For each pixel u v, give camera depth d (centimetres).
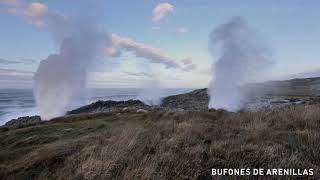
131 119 1762
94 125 1531
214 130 992
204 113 1677
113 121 1719
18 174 745
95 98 8650
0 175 759
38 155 835
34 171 749
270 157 678
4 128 1848
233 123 1222
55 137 1232
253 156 696
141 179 599
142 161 669
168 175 622
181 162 665
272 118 1211
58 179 665
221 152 735
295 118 1136
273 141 808
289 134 885
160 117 1695
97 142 898
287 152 710
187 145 800
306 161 652
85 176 639
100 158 707
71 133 1330
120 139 870
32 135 1373
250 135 874
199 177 625
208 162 680
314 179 593
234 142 802
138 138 887
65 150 838
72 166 713
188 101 4706
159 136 902
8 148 1137
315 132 869
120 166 670
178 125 1105
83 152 790
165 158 688
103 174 631
